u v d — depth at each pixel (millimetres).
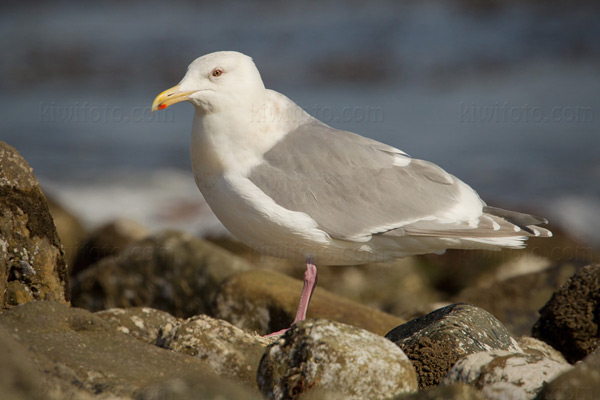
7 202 8219
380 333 10148
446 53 36562
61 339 6633
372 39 39562
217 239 17156
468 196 9484
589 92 29375
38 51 41438
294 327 6629
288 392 6316
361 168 9227
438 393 6129
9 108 32062
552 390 6031
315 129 9484
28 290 8312
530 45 36531
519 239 9234
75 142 27234
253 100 9141
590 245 17375
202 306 12836
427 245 9320
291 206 8938
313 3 48062
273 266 16156
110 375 6094
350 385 6219
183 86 9008
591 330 8945
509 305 12836
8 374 5359
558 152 23906
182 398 5664
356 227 9008
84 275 13539
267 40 41250
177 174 24266
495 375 6500
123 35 44344
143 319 8781
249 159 9109
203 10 49031
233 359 7000
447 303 12562
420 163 9531
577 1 40969
